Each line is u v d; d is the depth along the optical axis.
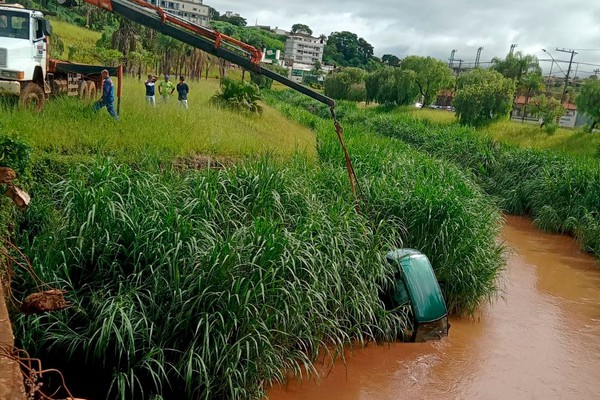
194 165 10.89
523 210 17.38
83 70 16.17
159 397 5.46
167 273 6.34
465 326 8.92
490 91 30.97
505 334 8.79
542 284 11.42
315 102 45.25
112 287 6.44
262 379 6.20
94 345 5.87
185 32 9.18
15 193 4.42
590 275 12.16
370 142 15.81
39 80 13.34
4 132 7.56
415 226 9.42
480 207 11.16
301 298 6.51
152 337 5.98
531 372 7.65
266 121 20.97
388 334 7.91
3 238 6.20
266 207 7.83
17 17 12.72
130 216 6.75
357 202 9.18
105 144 10.30
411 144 24.45
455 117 33.66
